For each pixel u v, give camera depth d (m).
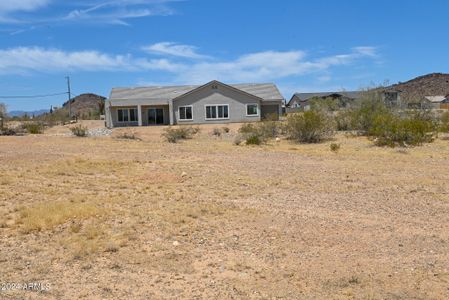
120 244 6.98
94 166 15.11
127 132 32.84
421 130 21.69
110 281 5.66
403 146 20.91
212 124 48.47
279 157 17.80
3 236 7.43
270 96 54.41
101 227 7.88
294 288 5.45
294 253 6.69
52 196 10.48
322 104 34.72
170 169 14.70
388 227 7.96
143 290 5.41
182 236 7.48
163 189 11.40
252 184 12.06
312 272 5.93
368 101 29.69
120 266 6.16
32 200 10.03
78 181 12.48
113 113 49.84
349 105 33.47
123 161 16.47
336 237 7.44
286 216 8.77
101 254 6.60
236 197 10.49
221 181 12.52
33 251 6.73
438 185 11.54
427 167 14.55
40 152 19.45
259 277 5.80
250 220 8.48
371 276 5.78
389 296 5.18
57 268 6.07
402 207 9.39
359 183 12.04
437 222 8.25
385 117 23.88
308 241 7.24
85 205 9.32
